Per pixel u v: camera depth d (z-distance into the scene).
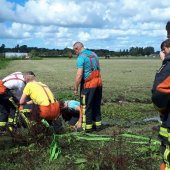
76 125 10.73
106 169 6.96
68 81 27.36
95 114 10.83
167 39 5.06
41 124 8.95
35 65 61.12
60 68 50.72
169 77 4.74
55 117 9.50
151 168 7.02
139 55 194.88
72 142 8.60
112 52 190.88
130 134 9.66
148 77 32.16
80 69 10.32
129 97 17.47
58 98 16.31
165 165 5.00
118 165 6.92
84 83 10.41
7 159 7.61
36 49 177.38
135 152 7.83
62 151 8.10
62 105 11.20
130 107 14.53
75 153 8.00
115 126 11.44
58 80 28.25
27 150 8.12
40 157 7.74
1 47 163.62
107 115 13.10
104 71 42.91
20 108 9.87
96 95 10.70
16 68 47.41
